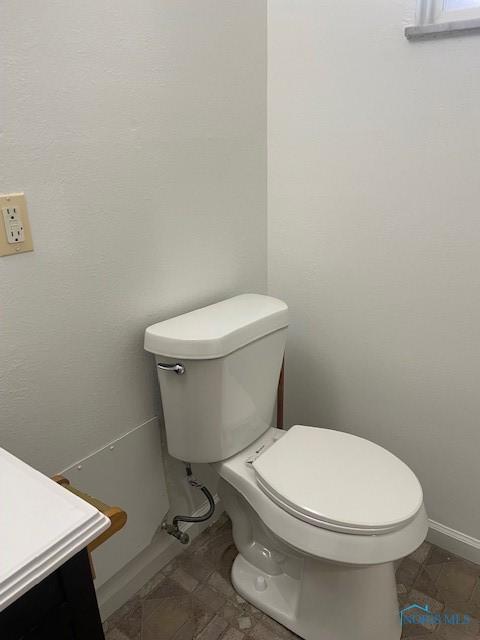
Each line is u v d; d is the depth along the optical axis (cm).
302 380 174
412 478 115
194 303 142
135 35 109
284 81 145
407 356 146
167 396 126
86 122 103
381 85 128
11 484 74
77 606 69
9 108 90
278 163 155
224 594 143
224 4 128
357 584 117
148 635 131
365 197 140
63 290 107
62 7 94
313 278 159
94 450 122
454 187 124
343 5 128
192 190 133
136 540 137
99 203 110
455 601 138
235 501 141
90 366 117
